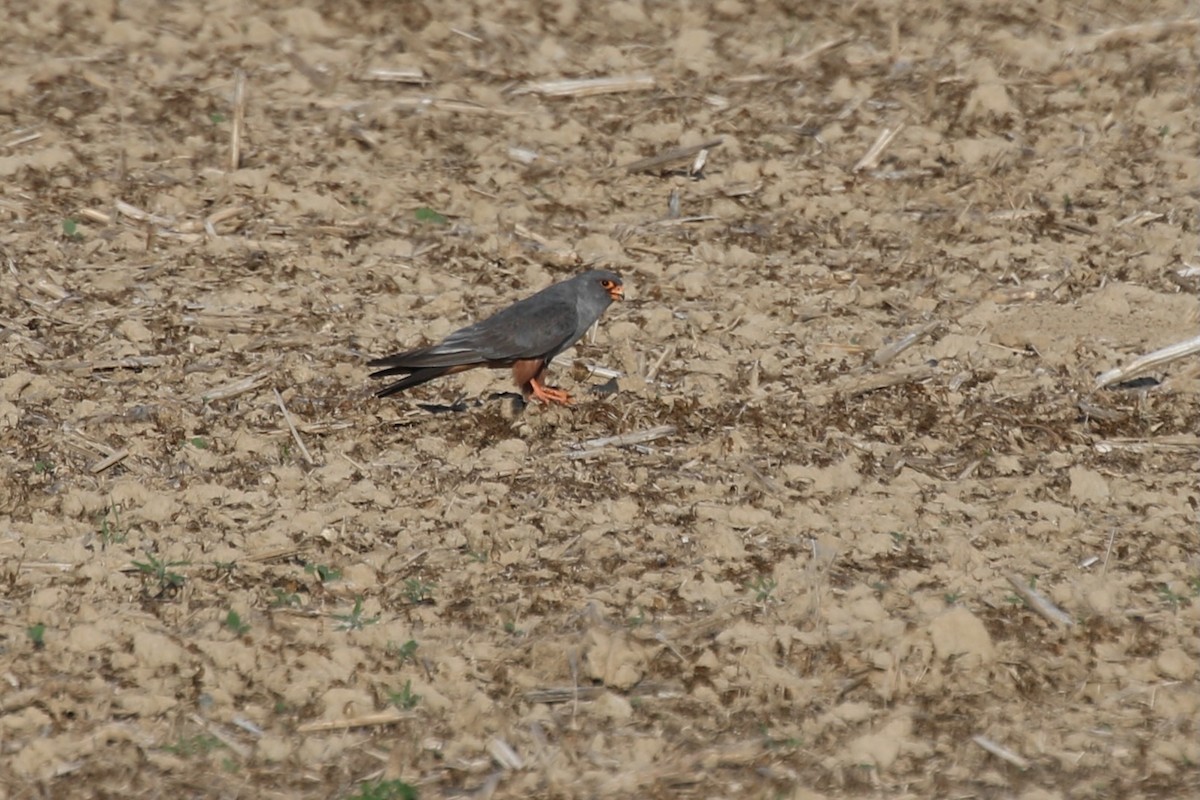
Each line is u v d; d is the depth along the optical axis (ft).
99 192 62.59
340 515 41.55
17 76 72.18
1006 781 31.96
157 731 32.73
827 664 35.58
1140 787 31.81
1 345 50.83
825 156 68.59
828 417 48.14
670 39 80.53
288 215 61.98
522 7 82.79
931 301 57.11
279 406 47.80
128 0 81.66
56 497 42.16
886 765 32.40
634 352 52.29
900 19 82.79
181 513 41.55
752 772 31.94
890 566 39.96
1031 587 38.73
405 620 36.86
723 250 61.11
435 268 58.70
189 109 70.38
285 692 33.96
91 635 35.32
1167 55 78.54
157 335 52.49
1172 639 36.88
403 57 76.02
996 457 46.29
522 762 32.09
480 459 45.32
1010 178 66.85
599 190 65.21
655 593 38.14
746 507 42.16
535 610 37.50
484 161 67.05
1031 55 77.82
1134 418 48.80
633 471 44.70
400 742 32.58
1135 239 62.49
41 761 31.53
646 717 33.81
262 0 82.12
